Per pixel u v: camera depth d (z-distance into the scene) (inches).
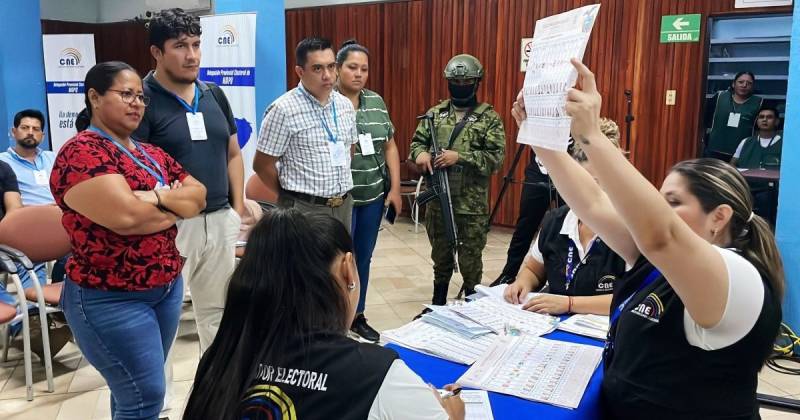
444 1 251.8
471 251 156.5
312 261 37.0
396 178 144.9
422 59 260.5
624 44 224.5
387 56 268.1
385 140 139.9
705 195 46.3
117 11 327.0
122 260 69.6
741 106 210.1
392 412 33.9
